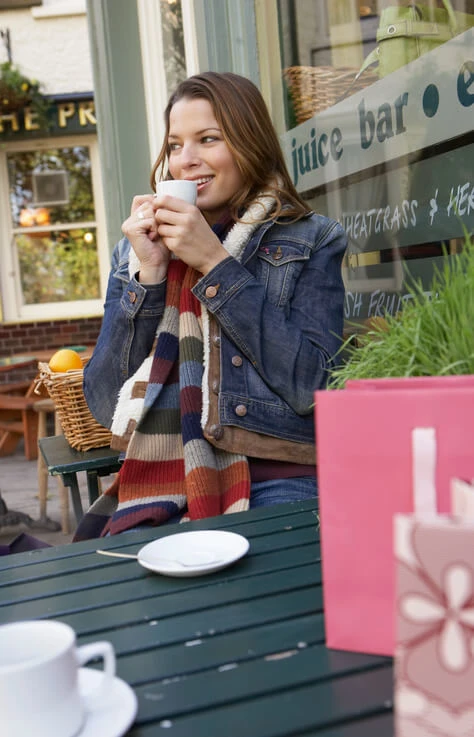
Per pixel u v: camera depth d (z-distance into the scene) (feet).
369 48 7.44
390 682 2.19
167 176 5.98
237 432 5.04
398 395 2.17
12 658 2.04
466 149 6.14
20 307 24.14
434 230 6.66
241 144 5.45
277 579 3.01
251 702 2.14
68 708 1.96
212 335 5.24
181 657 2.43
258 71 9.64
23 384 16.92
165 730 2.04
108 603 2.92
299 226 5.50
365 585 2.31
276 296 5.29
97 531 5.47
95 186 23.97
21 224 23.98
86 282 24.36
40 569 3.40
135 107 11.46
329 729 2.00
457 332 2.64
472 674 1.77
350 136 7.89
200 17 10.13
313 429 5.16
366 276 7.77
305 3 8.48
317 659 2.33
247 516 3.92
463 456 2.11
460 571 1.77
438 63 6.40
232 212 5.54
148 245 5.42
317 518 3.78
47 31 22.62
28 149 23.63
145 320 5.46
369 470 2.23
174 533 3.76
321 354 5.13
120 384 5.62
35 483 15.31
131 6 11.18
